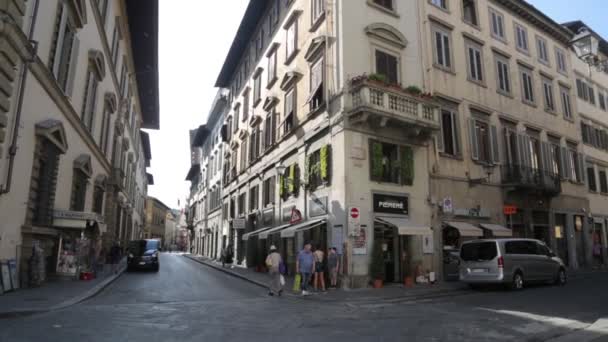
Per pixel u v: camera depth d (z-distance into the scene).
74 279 16.61
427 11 20.84
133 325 8.16
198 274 23.50
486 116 22.11
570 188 26.58
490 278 14.62
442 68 20.58
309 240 19.23
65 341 6.61
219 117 46.28
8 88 10.38
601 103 32.66
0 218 10.70
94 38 19.14
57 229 15.65
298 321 8.99
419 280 16.98
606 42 32.50
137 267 24.94
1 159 10.36
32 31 11.35
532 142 24.66
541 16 27.06
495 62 23.62
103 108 22.86
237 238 32.09
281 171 20.83
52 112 13.94
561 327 8.23
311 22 21.06
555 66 28.19
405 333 7.71
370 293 14.12
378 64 18.36
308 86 20.67
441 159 19.33
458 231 19.06
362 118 16.20
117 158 30.05
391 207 17.06
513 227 21.91
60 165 15.59
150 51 32.72
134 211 51.12
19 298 10.77
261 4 29.25
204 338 7.13
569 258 25.11
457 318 9.33
